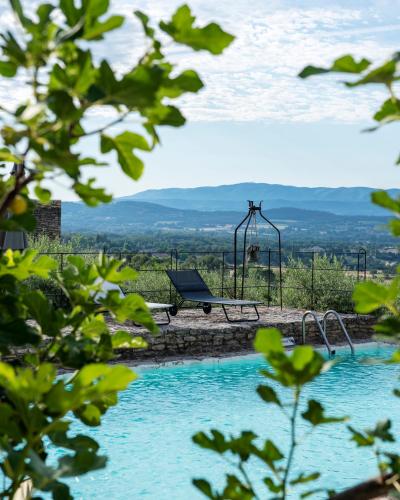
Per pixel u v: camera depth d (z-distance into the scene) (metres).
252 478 5.16
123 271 1.22
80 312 1.23
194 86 0.92
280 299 14.66
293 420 0.90
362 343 12.09
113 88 0.81
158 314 12.94
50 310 1.20
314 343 11.98
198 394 8.29
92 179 1.02
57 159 0.85
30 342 1.06
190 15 0.90
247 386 8.77
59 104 0.83
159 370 9.72
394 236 0.87
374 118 0.92
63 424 0.91
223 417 7.21
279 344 0.87
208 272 16.16
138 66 0.93
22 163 0.97
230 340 11.09
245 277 16.56
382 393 8.52
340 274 14.19
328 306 13.97
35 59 0.88
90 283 1.24
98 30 0.87
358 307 0.94
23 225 1.13
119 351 9.87
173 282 12.70
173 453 5.95
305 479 0.93
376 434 0.92
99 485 5.15
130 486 5.14
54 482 0.95
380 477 0.90
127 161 1.03
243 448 0.97
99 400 1.22
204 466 5.60
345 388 8.80
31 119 0.84
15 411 0.93
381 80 0.81
